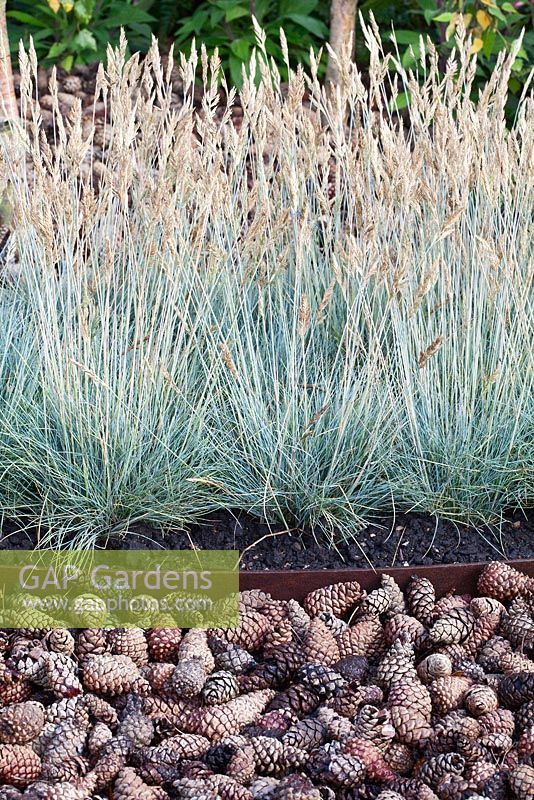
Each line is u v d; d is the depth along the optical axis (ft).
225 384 7.11
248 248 7.19
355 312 7.27
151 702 6.17
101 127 8.86
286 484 6.88
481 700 6.13
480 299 7.11
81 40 9.36
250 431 6.95
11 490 6.82
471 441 7.02
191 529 6.86
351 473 6.95
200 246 7.00
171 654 6.39
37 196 7.02
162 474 6.87
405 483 6.95
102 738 6.02
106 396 6.74
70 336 6.86
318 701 6.20
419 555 6.79
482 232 7.20
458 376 7.02
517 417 6.93
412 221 7.36
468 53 7.57
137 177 7.43
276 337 7.36
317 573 6.61
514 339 7.18
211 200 6.98
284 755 5.97
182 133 7.00
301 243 6.98
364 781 5.98
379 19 10.39
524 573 6.75
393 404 6.93
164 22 10.46
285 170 7.10
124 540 6.75
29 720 6.00
